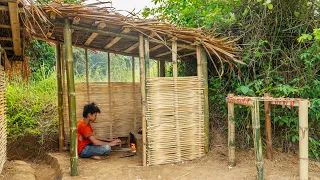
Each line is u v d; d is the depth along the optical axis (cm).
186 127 477
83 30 425
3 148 497
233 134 434
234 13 532
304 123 348
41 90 804
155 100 455
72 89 414
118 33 444
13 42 427
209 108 562
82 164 486
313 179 372
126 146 628
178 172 425
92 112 529
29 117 702
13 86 767
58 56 576
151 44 500
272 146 496
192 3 619
